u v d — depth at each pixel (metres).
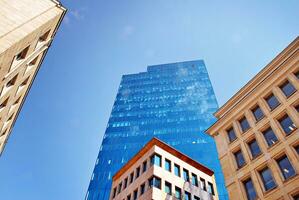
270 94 27.69
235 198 23.36
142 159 37.41
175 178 33.91
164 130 82.12
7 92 23.91
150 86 114.50
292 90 25.41
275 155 22.61
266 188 21.70
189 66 127.12
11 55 19.77
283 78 26.88
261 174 23.06
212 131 32.31
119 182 39.28
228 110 33.00
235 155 27.23
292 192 19.25
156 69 129.88
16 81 24.81
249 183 23.44
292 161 20.86
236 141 27.89
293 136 22.17
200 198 33.88
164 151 37.03
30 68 27.30
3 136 34.31
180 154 38.38
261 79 30.25
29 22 20.86
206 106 93.19
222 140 29.89
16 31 19.31
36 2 22.59
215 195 36.47
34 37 22.61
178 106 95.44
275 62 29.20
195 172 37.81
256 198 21.61
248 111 28.86
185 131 80.00
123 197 34.97
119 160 74.31
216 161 67.25
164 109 94.88
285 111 24.55
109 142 82.38
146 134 81.94
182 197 31.80
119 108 101.44
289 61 26.94
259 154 24.19
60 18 26.38
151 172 32.78
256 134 26.00
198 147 72.50
